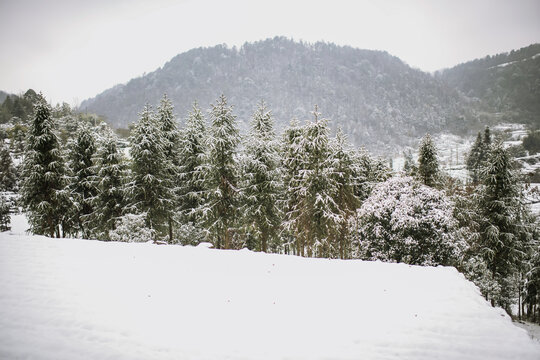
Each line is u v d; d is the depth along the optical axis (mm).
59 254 10164
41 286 7746
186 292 7715
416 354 5570
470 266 16938
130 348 5539
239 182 20391
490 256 17688
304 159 17734
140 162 19047
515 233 18422
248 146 19516
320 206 17344
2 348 5484
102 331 6031
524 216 18938
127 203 20141
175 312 6770
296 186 19078
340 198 19312
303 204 18891
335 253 20328
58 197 18766
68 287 7730
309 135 17562
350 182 20266
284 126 21516
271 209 19438
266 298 7516
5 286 7699
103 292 7543
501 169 18031
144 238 15141
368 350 5645
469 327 6320
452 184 24172
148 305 7023
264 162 19141
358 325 6402
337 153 19641
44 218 19375
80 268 8984
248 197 18672
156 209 19297
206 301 7301
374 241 15633
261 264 9750
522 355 5508
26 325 6164
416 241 14477
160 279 8438
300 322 6500
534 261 19594
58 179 19016
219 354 5414
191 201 21812
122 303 7070
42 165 18828
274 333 6094
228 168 19328
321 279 8641
